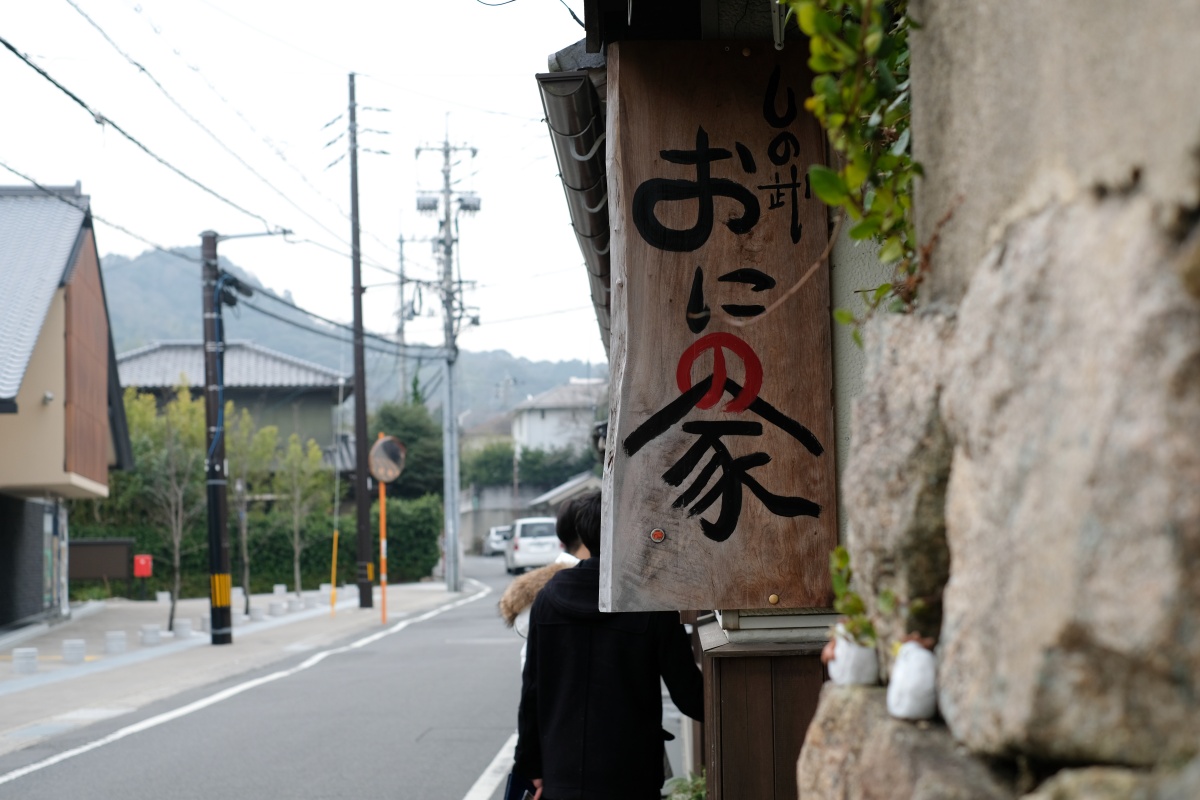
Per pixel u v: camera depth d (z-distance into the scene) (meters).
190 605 30.55
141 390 45.22
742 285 3.57
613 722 3.47
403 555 42.41
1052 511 1.41
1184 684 1.26
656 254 3.58
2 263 19.08
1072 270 1.44
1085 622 1.32
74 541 29.17
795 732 3.64
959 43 1.88
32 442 18.98
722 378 3.54
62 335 19.33
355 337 28.66
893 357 2.07
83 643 15.88
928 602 1.87
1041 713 1.39
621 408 3.54
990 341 1.65
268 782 7.39
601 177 5.33
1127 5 1.34
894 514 1.90
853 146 2.03
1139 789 1.28
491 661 14.52
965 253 1.85
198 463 27.69
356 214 28.12
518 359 153.38
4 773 7.89
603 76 4.31
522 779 3.80
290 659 16.02
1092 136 1.43
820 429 3.53
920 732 1.76
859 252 3.45
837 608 2.18
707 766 3.65
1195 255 1.21
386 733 9.22
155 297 192.25
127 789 7.25
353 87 27.59
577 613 3.54
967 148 1.85
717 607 3.47
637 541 3.49
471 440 91.00
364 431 28.61
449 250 34.00
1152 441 1.24
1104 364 1.33
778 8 3.31
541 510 63.84
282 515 37.41
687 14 3.81
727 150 3.61
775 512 3.50
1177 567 1.20
